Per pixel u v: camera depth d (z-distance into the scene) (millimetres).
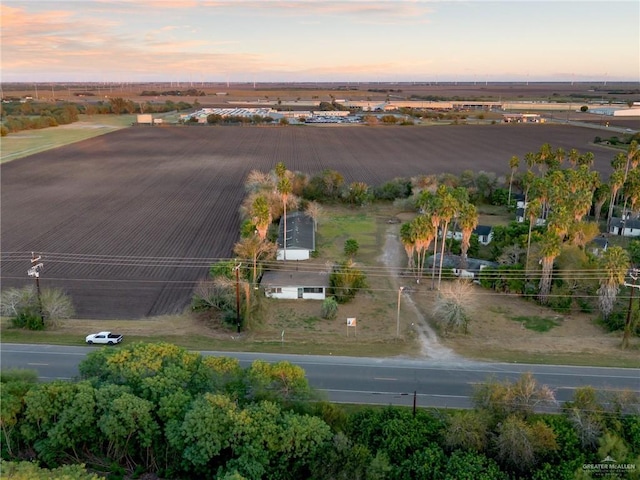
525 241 68750
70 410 32656
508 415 33562
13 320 52625
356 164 145625
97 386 35188
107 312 56406
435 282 64875
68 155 158000
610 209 84812
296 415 32719
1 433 33688
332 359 46312
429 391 41250
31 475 27000
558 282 59312
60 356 46250
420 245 62688
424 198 72625
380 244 79938
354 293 61000
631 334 51406
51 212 95562
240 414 31641
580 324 54531
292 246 72000
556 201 70188
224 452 32625
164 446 33531
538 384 40844
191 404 32781
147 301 59188
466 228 64250
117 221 90250
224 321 53594
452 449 32219
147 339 49969
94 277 65625
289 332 52500
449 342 50156
